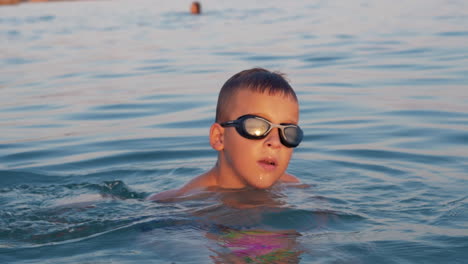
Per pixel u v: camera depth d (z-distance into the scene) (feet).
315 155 15.84
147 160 15.90
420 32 46.62
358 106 22.21
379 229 9.75
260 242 9.09
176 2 115.14
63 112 22.97
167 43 47.80
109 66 36.22
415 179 13.21
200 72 31.99
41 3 130.31
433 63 31.45
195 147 16.99
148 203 11.58
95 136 18.88
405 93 24.21
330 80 28.09
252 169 11.02
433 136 17.51
